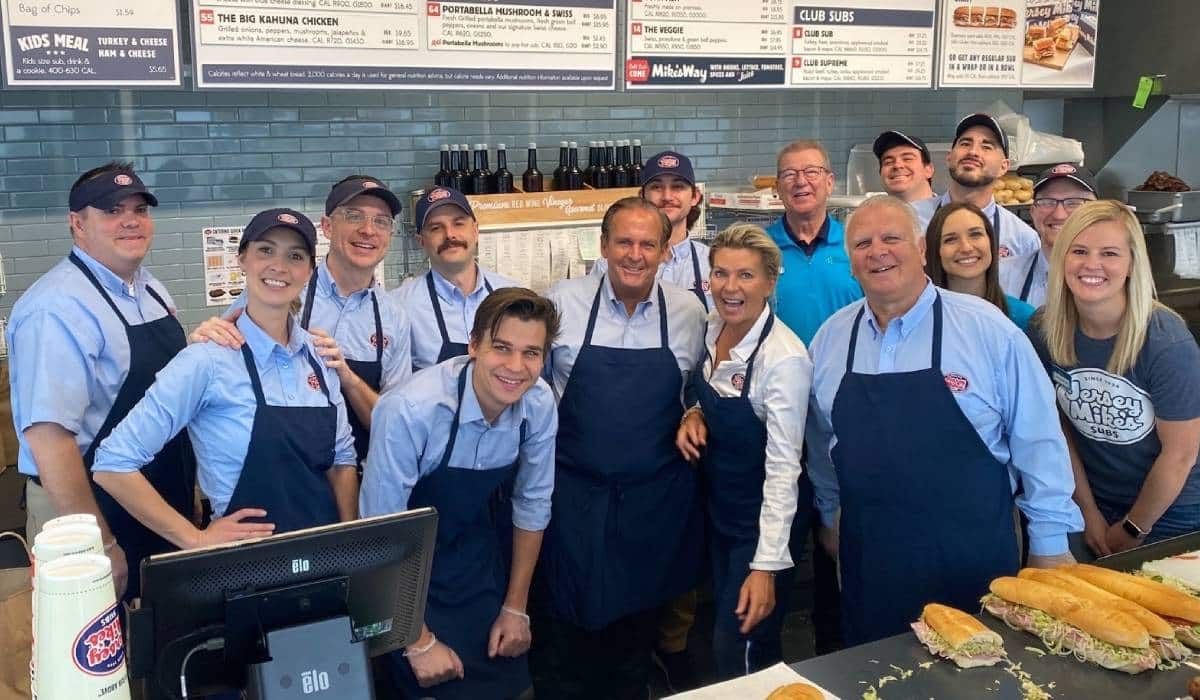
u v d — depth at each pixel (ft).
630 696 10.69
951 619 6.19
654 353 9.49
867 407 7.61
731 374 8.77
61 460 7.85
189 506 8.96
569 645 11.02
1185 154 17.90
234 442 7.35
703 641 12.03
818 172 11.10
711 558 9.86
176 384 7.08
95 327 8.09
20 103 11.45
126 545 8.44
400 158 13.46
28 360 7.88
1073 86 15.51
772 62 13.52
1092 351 8.36
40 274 11.80
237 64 10.84
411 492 7.99
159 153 12.16
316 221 13.07
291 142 12.81
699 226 15.34
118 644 4.43
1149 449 8.34
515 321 7.27
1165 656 5.98
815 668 6.02
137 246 8.38
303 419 7.55
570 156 13.94
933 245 9.54
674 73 13.00
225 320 7.45
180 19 10.72
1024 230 12.42
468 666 8.36
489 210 12.80
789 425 8.41
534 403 8.13
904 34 14.26
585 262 13.57
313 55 11.15
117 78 10.50
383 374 9.73
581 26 12.42
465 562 8.32
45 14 10.11
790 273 11.46
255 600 4.85
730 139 15.66
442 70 11.76
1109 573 6.67
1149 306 8.03
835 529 8.91
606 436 9.44
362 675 4.91
